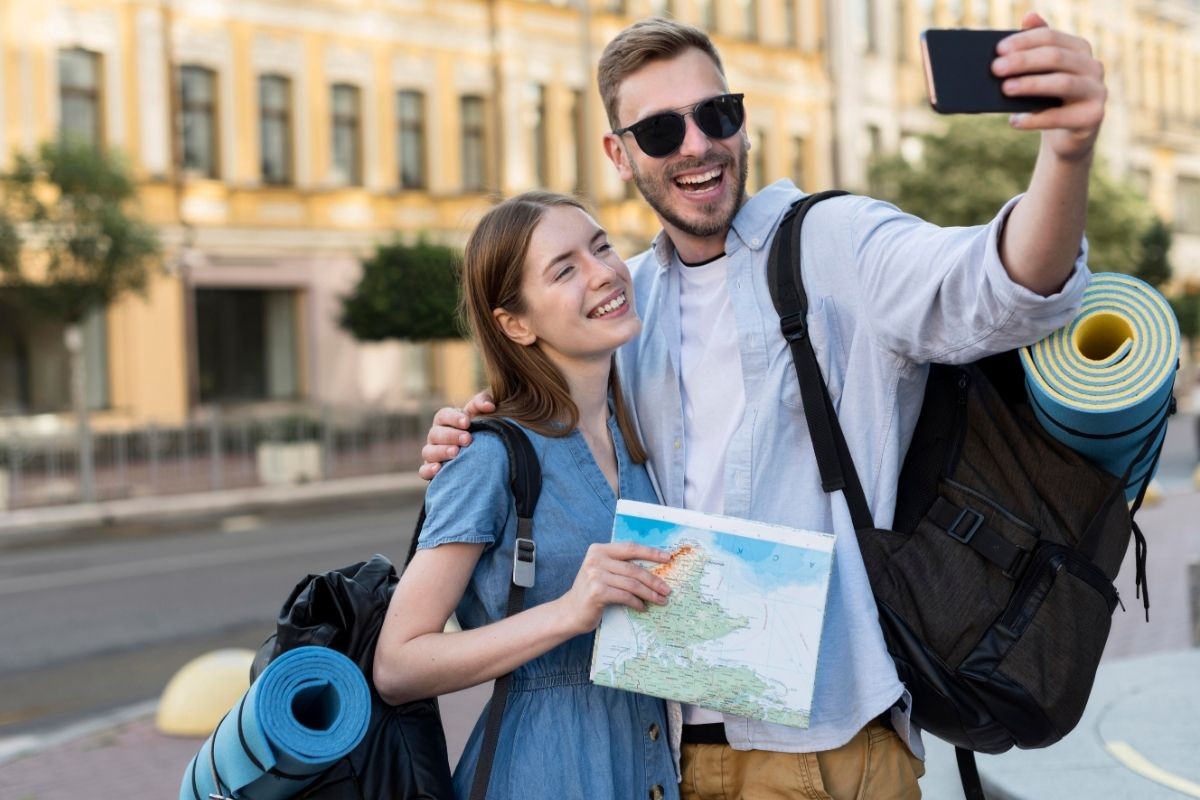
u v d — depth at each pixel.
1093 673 2.11
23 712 7.13
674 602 2.05
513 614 2.12
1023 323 1.93
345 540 13.95
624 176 2.58
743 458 2.27
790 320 2.26
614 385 2.42
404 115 26.97
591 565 2.03
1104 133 42.62
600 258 2.30
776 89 34.28
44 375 22.56
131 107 22.80
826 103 35.78
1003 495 2.15
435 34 27.17
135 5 22.77
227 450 21.20
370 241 26.22
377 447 22.73
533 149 28.88
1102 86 1.70
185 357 23.75
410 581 2.09
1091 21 43.75
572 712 2.16
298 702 1.98
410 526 15.17
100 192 17.66
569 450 2.23
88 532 16.06
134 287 18.11
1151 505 14.18
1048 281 1.89
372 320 20.27
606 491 2.24
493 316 2.29
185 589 10.86
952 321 2.04
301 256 25.36
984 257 1.92
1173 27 49.44
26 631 9.30
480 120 28.17
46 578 11.93
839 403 2.25
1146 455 2.10
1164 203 48.16
